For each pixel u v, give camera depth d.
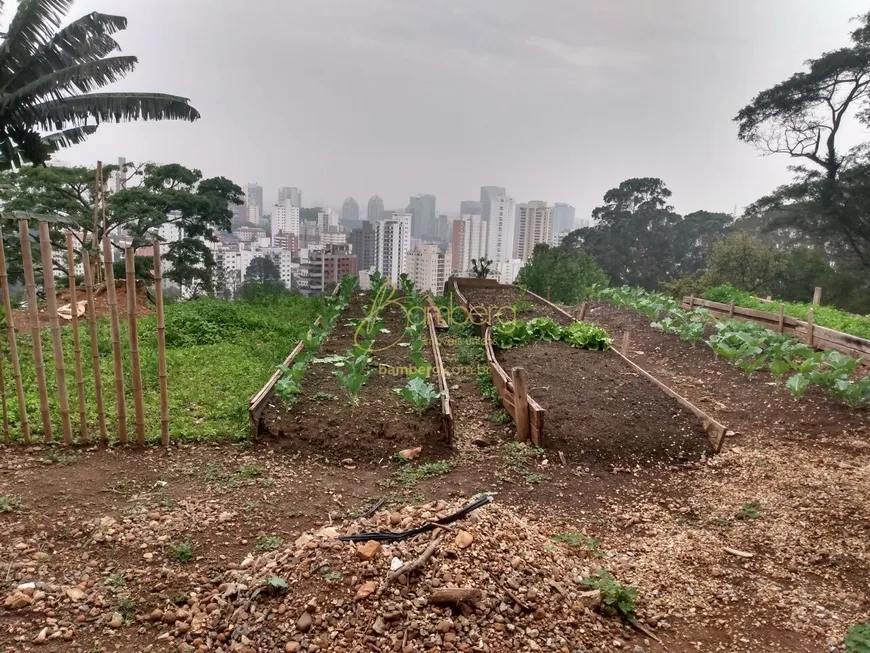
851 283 20.55
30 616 3.12
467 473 5.20
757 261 20.56
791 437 6.43
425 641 2.91
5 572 3.43
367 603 3.12
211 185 19.42
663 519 4.66
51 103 10.29
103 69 9.99
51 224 14.56
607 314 14.07
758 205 23.34
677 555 4.11
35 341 5.18
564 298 17.02
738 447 6.13
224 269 21.84
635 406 6.73
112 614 3.17
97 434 5.61
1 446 5.25
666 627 3.34
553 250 18.39
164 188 18.11
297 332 10.35
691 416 6.48
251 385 7.34
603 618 3.33
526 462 5.48
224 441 5.65
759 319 10.62
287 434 5.73
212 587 3.43
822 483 5.18
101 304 11.74
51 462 4.98
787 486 5.16
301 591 3.23
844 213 20.61
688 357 9.90
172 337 9.63
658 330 11.80
